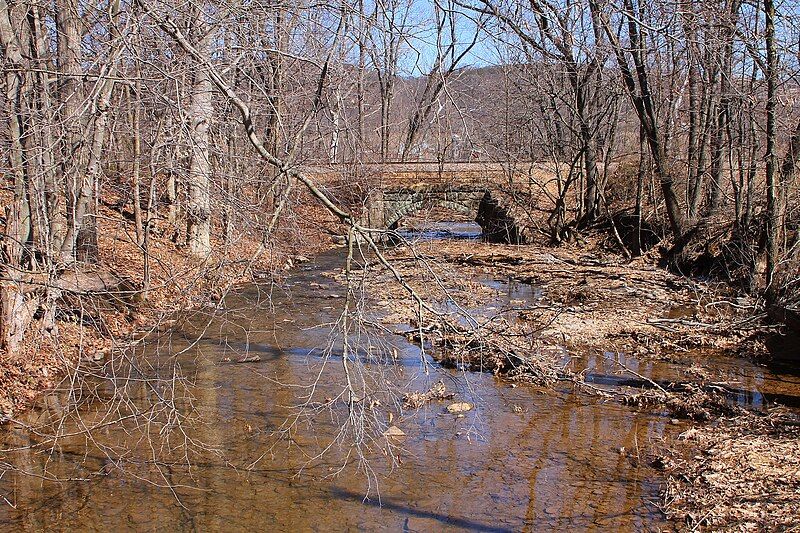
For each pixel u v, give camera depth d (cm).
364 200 991
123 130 1238
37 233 1134
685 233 2214
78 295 930
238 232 1132
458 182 3194
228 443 961
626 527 743
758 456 879
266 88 930
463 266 2386
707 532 717
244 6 816
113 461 901
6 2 977
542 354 1312
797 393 1130
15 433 984
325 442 967
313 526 754
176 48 861
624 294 1895
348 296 706
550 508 786
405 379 1198
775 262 1523
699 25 1232
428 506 795
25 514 779
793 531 698
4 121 1045
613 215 2789
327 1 800
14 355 1138
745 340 1414
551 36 1120
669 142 2580
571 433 987
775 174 1559
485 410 1073
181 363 1287
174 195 1959
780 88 1670
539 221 3030
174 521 764
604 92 2808
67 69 973
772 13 1531
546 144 2892
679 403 1068
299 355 1352
